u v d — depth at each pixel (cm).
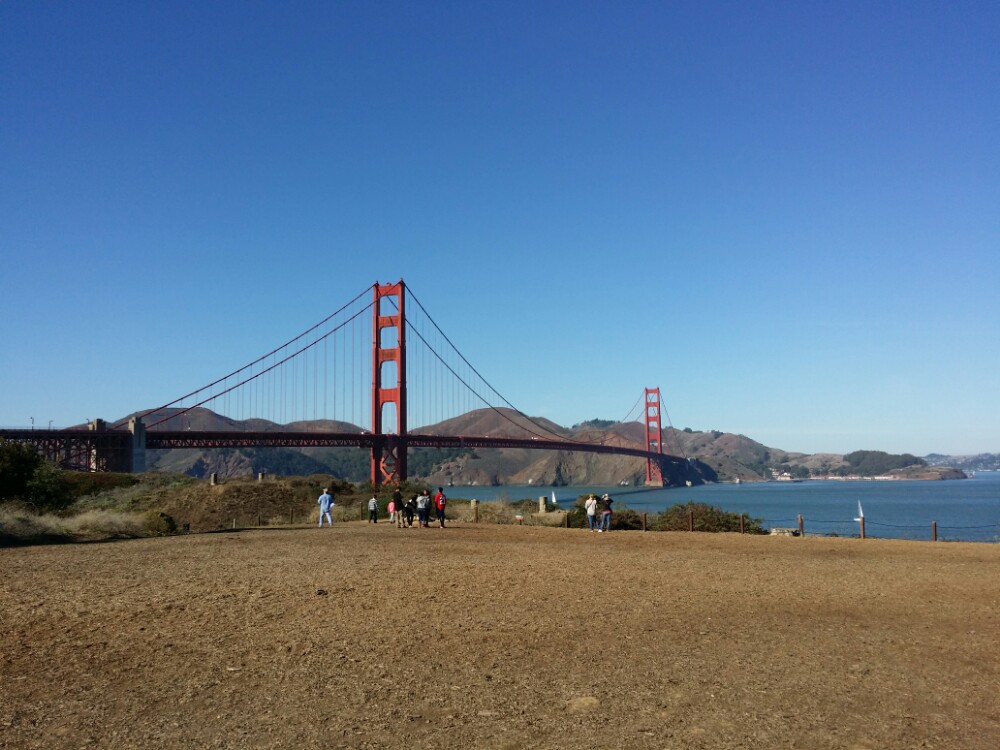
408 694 801
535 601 1310
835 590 1451
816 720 719
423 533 3003
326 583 1506
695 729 693
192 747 661
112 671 894
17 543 2597
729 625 1123
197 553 2145
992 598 1379
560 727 702
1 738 682
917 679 852
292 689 821
